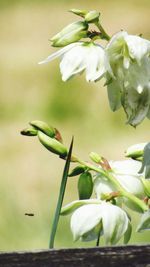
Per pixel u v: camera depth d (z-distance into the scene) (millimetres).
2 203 8672
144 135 13672
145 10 20828
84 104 15555
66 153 3824
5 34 20297
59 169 12609
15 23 20672
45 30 20422
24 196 11195
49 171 12586
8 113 15617
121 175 3902
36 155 13367
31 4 21281
